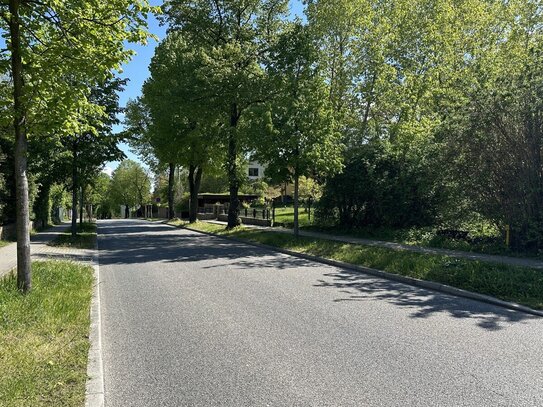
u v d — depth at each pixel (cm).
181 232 2977
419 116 2177
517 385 438
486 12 2348
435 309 765
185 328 638
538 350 546
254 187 5238
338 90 2494
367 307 773
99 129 1906
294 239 1842
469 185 1423
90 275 1038
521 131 1288
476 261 1125
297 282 1020
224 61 2303
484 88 1363
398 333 615
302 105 1820
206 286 962
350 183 1998
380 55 2328
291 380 450
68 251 1622
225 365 493
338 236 1994
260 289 929
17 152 756
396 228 1923
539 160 1265
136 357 521
